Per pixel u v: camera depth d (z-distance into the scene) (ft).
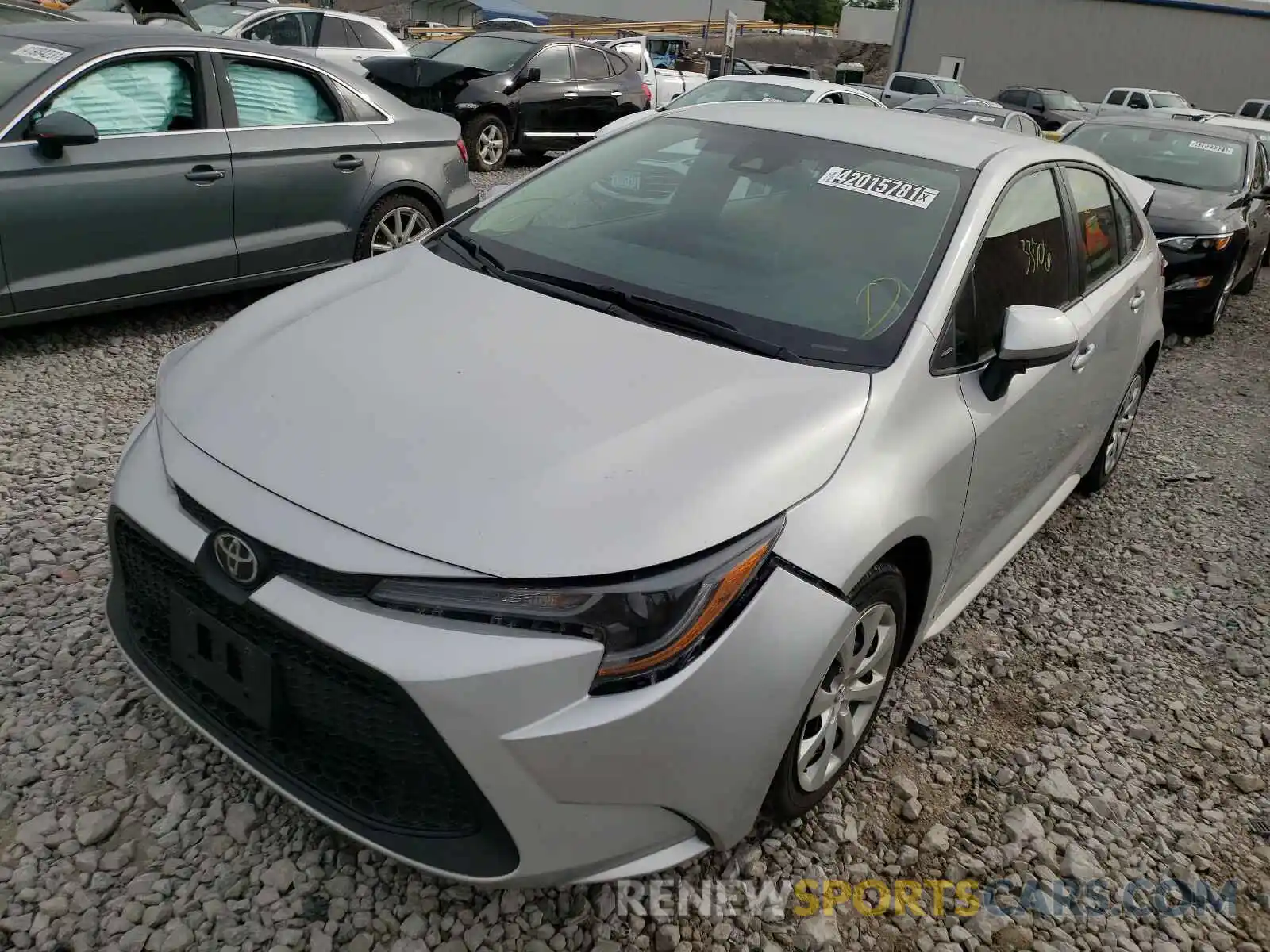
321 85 18.70
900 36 116.78
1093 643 11.75
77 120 14.60
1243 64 104.53
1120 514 15.38
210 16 45.11
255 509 6.42
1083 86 110.52
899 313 8.58
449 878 6.28
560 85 40.52
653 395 7.40
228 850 7.39
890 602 8.03
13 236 14.58
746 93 38.63
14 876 6.98
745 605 6.52
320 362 7.67
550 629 6.03
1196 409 21.12
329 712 6.37
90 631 9.41
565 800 6.18
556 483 6.45
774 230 9.59
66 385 14.96
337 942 6.85
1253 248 29.35
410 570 6.02
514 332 8.19
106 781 7.84
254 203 17.40
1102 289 12.26
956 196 9.68
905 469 7.67
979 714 10.18
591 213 10.29
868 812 8.64
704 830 6.82
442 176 20.67
